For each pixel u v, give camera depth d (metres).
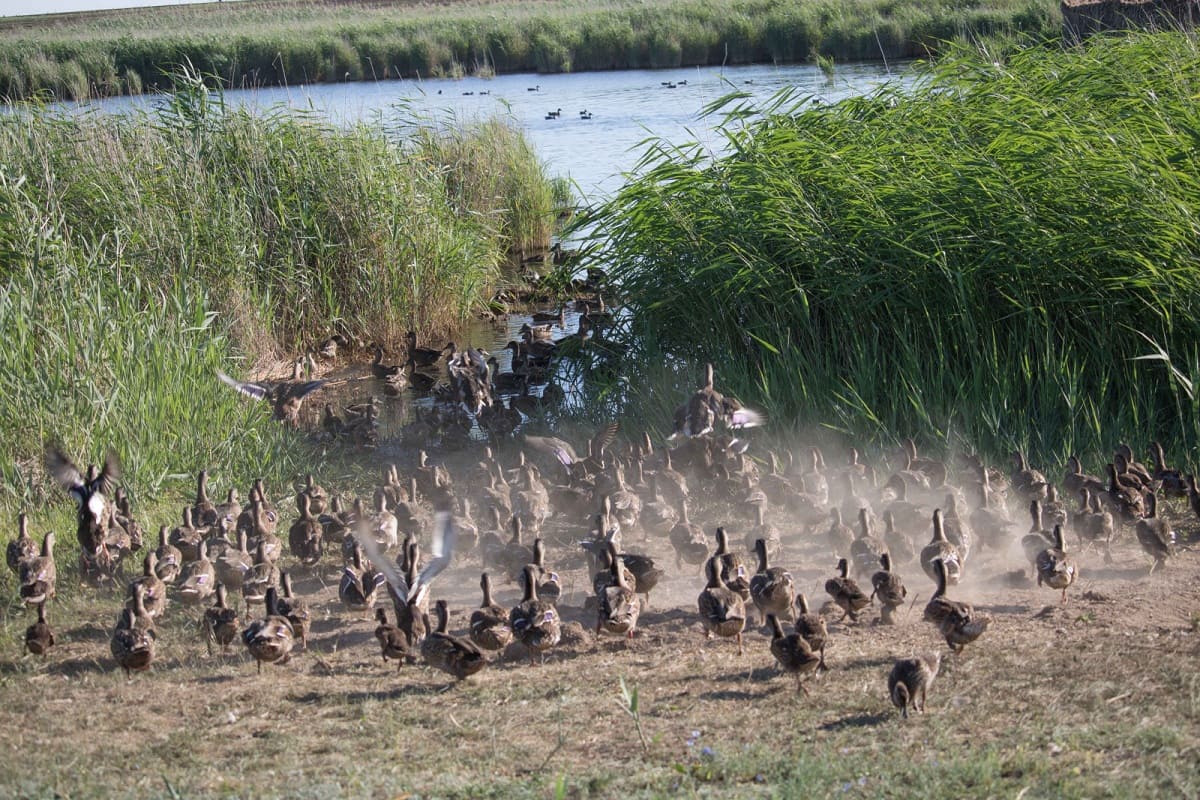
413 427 20.02
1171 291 16.25
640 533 15.56
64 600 13.44
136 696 10.71
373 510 16.00
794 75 55.62
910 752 8.65
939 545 12.30
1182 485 14.54
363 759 9.13
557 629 11.20
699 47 72.12
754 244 18.73
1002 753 8.54
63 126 25.19
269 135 27.00
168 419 17.95
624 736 9.34
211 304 23.36
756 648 11.37
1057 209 17.50
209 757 9.29
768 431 17.53
